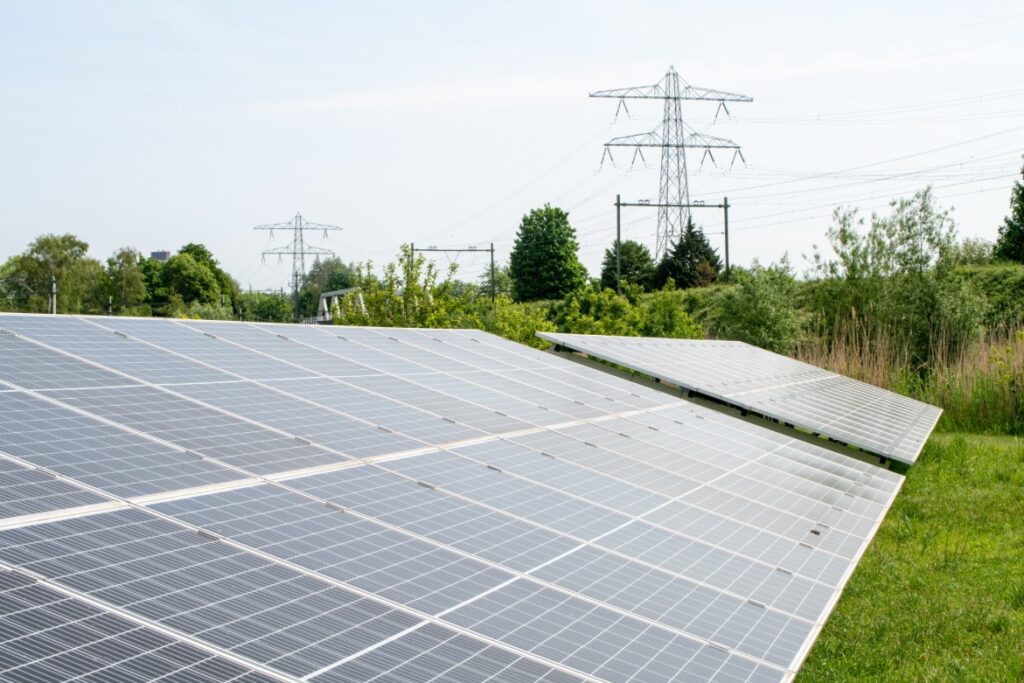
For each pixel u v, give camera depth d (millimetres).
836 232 46250
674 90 83000
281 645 5039
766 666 6438
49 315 10992
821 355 42188
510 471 9734
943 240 44188
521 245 120250
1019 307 47875
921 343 42562
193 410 8961
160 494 6668
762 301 47344
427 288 36375
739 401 19516
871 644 12188
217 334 12758
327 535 6754
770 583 8352
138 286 117375
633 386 18812
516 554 7383
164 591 5273
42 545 5402
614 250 99000
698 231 87375
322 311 133750
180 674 4473
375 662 5133
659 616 6863
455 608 6113
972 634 12547
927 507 19984
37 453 6812
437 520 7676
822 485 13453
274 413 9625
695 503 10422
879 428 21688
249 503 6938
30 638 4410
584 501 9328
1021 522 18766
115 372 9531
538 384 16047
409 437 10055
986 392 33781
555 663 5688
